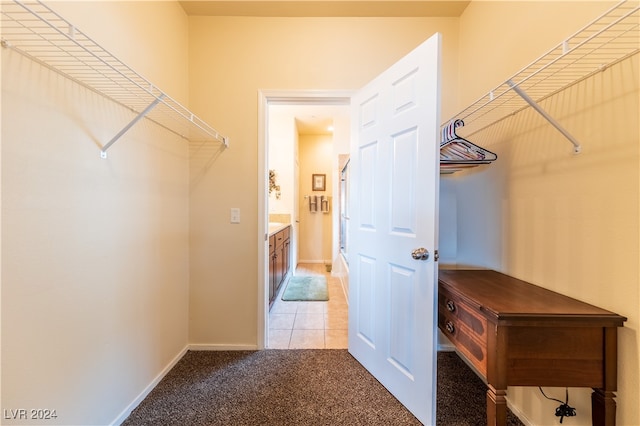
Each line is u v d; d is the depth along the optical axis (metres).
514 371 0.95
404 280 1.44
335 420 1.35
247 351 2.00
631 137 0.88
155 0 1.58
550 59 1.19
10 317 0.85
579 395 1.08
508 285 1.30
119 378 1.32
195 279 2.02
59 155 1.00
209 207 2.01
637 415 0.88
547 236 1.22
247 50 1.99
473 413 1.40
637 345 0.88
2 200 0.83
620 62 0.91
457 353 1.99
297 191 5.05
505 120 1.50
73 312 1.06
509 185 1.46
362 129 1.80
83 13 1.09
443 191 1.97
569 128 1.10
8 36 0.84
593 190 1.00
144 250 1.50
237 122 1.99
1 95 0.82
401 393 1.46
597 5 0.99
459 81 1.98
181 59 1.90
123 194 1.33
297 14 1.96
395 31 1.98
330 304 3.04
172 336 1.80
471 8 1.83
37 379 0.93
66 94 1.02
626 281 0.90
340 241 4.36
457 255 1.96
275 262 3.04
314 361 1.86
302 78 1.99
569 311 0.96
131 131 1.39
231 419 1.36
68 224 1.03
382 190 1.61
